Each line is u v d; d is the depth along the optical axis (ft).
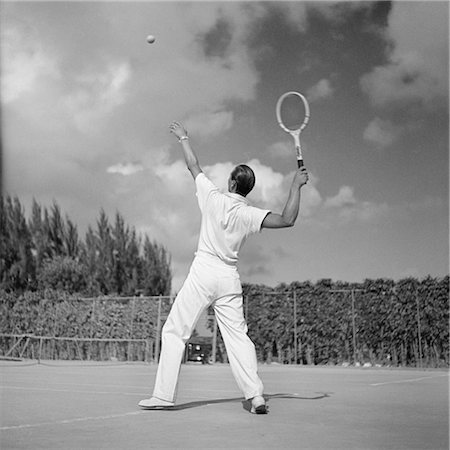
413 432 9.69
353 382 21.61
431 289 36.70
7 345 47.70
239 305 12.42
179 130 13.35
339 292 38.83
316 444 8.60
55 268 66.18
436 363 36.19
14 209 66.39
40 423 10.40
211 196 12.56
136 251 64.75
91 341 44.57
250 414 11.68
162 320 42.27
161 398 12.26
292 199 11.96
